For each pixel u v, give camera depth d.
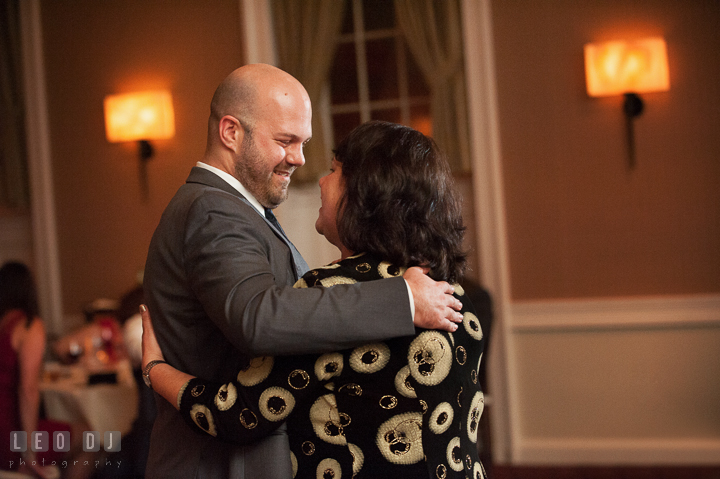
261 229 1.27
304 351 1.05
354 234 1.15
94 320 3.74
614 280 3.75
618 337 3.73
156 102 4.08
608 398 3.74
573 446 3.75
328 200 1.23
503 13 3.82
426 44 3.88
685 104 3.66
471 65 3.83
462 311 1.18
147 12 4.18
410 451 1.04
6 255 4.44
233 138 1.37
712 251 3.65
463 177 3.93
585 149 3.76
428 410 1.05
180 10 4.14
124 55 4.21
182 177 4.16
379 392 1.06
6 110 4.36
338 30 4.05
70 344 3.54
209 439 1.26
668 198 3.69
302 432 1.10
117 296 4.25
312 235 4.12
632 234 3.73
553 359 3.80
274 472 1.12
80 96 4.27
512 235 3.84
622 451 3.71
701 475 3.46
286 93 1.37
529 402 3.83
